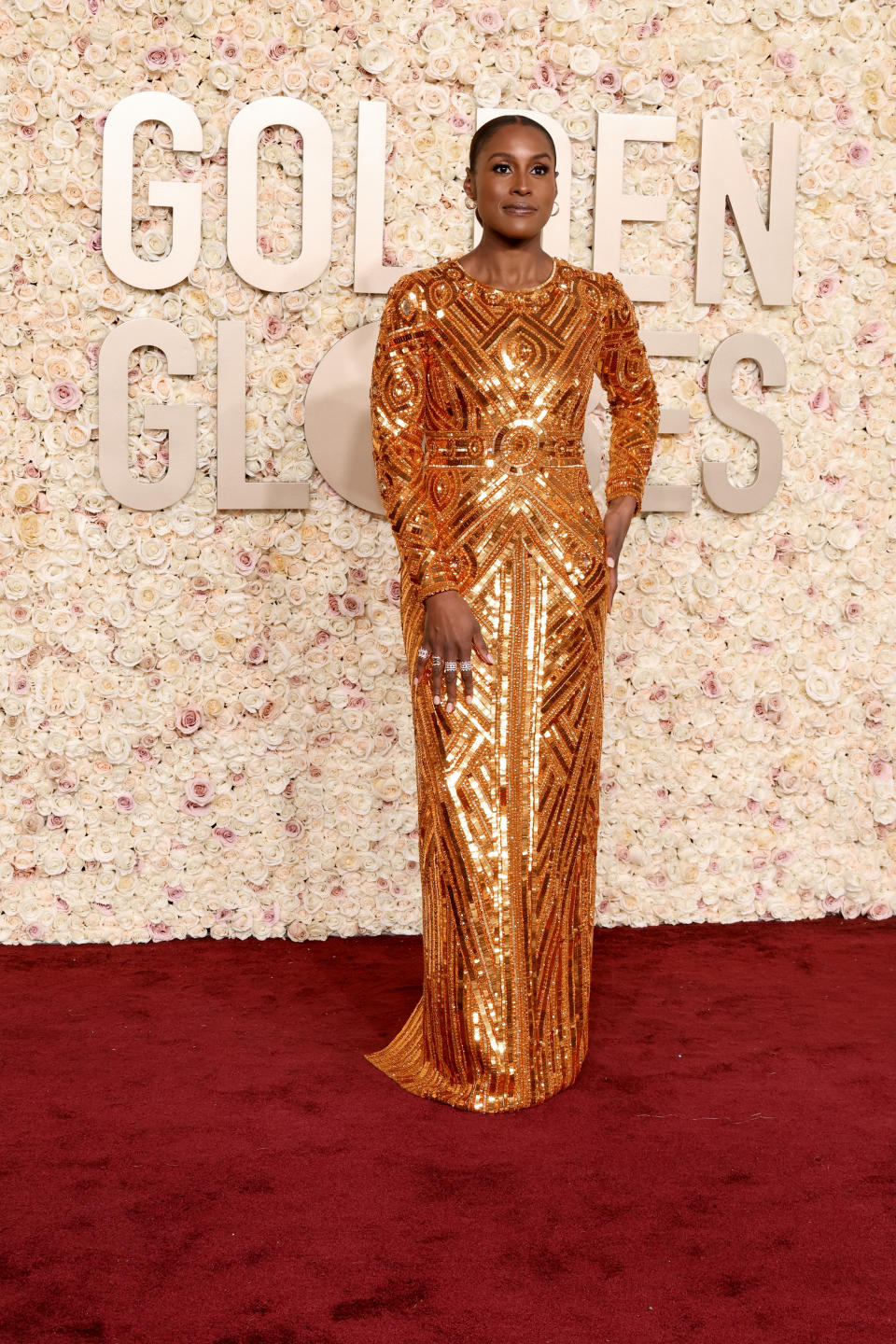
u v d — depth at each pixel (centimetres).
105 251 347
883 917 396
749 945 367
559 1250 200
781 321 382
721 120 369
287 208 359
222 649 364
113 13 346
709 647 384
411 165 362
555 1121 249
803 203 380
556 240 365
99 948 362
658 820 385
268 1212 211
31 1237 203
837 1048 288
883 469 390
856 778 395
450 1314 183
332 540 364
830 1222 210
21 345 351
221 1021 303
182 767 365
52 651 359
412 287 256
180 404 355
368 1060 280
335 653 368
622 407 286
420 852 266
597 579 262
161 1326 179
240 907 372
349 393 359
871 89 379
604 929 383
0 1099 256
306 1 352
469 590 253
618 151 365
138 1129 243
